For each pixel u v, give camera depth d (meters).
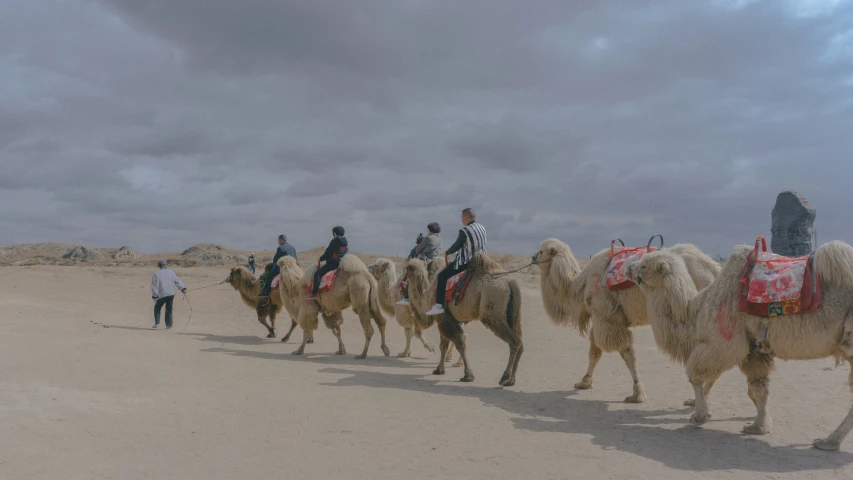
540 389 9.29
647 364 11.39
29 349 11.69
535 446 6.23
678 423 7.17
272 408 7.78
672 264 7.10
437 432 6.75
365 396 8.62
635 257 8.16
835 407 7.59
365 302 12.55
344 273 12.68
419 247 12.11
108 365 10.27
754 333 6.29
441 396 8.70
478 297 9.72
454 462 5.73
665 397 8.60
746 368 6.66
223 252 50.84
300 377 10.07
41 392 7.97
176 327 17.77
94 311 21.12
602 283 8.42
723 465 5.61
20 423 6.56
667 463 5.68
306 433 6.66
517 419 7.36
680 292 6.99
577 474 5.39
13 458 5.52
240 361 11.68
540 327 17.14
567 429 6.90
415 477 5.34
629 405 8.15
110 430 6.57
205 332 16.92
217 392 8.70
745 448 6.11
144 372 9.84
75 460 5.59
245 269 16.56
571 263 9.49
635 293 8.06
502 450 6.09
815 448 6.04
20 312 19.05
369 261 31.92
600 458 5.82
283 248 15.66
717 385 9.26
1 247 56.88
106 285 29.84
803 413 7.37
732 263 6.55
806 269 5.98
